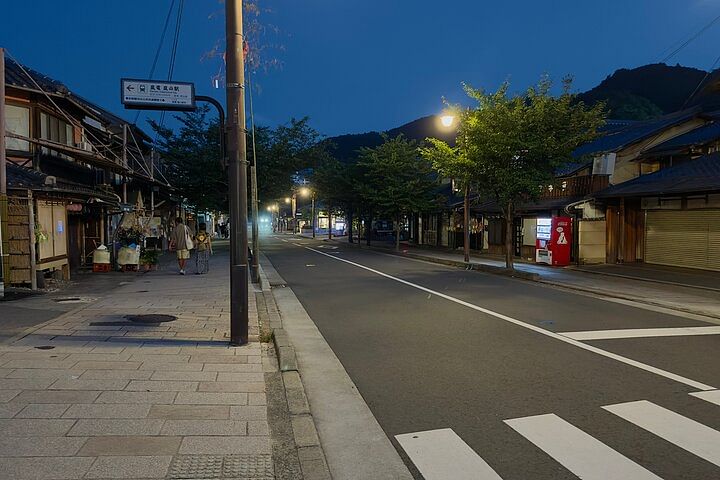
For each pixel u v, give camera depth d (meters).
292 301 11.94
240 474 3.44
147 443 3.83
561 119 16.50
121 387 5.05
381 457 3.94
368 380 5.88
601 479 3.55
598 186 21.00
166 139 30.64
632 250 20.47
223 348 6.71
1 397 4.67
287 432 4.34
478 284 15.05
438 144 19.03
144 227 21.83
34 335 7.15
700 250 17.70
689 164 18.58
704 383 5.70
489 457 3.90
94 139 20.25
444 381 5.81
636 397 5.23
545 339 7.89
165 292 11.96
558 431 4.37
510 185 16.70
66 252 14.12
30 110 15.41
